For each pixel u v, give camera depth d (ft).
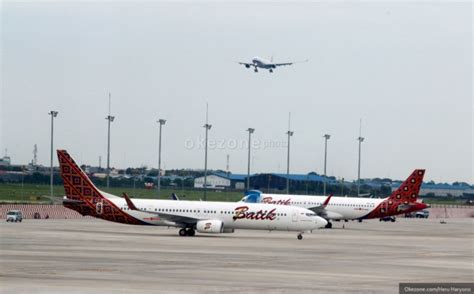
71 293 430.61
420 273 586.86
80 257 645.10
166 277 514.68
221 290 456.86
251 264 622.54
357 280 527.40
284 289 469.16
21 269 547.49
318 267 614.75
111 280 491.31
